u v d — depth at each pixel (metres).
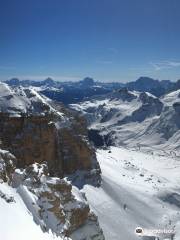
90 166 162.38
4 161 99.56
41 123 146.25
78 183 151.75
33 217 85.50
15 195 89.69
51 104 173.50
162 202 166.12
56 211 93.19
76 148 160.12
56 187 100.81
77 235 99.94
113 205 147.25
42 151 142.62
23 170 103.31
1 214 75.62
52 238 82.56
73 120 172.62
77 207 103.19
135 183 178.12
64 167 155.38
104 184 160.12
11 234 70.75
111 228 132.38
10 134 137.75
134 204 155.88
